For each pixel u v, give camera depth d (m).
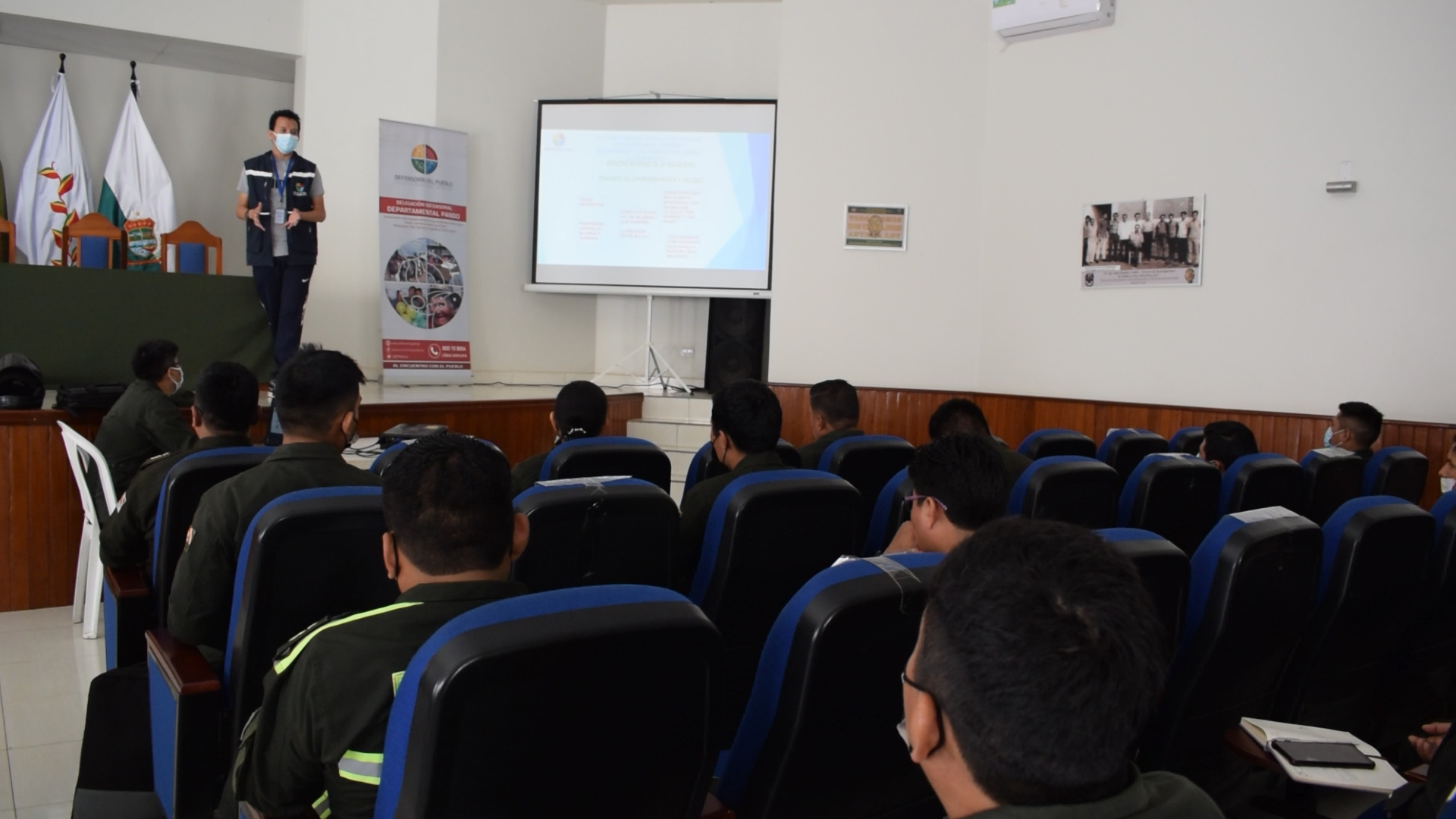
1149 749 1.88
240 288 5.65
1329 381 5.55
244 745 1.37
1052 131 6.73
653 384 7.90
